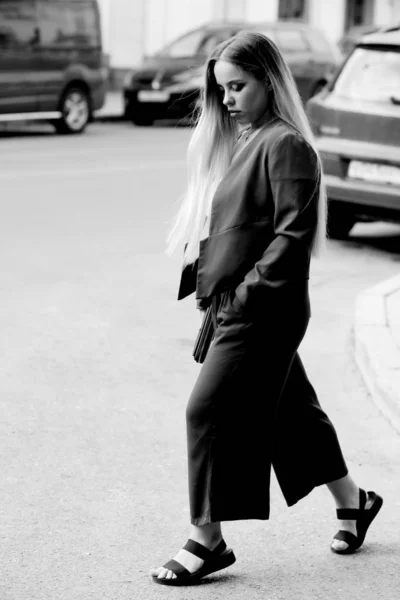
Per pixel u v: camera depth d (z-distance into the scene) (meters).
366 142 10.73
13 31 20.28
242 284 3.85
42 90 21.02
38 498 4.93
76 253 10.43
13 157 17.50
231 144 4.12
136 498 4.96
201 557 4.18
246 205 3.88
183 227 4.17
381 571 4.35
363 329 7.48
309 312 3.98
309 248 3.82
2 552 4.39
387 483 5.27
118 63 32.06
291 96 3.92
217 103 4.08
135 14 32.00
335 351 7.54
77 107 21.94
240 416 3.99
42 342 7.41
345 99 10.99
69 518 4.73
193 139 4.13
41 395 6.33
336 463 4.36
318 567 4.37
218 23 25.83
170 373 6.88
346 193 10.84
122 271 9.76
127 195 14.04
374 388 6.57
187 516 4.80
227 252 3.90
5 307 8.32
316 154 3.85
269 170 3.82
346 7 39.81
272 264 3.79
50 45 21.02
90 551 4.43
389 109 10.66
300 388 4.27
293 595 4.13
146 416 6.05
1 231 11.35
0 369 6.78
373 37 11.27
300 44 27.09
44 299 8.62
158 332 7.82
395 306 8.17
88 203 13.31
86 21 21.77
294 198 3.77
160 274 9.71
